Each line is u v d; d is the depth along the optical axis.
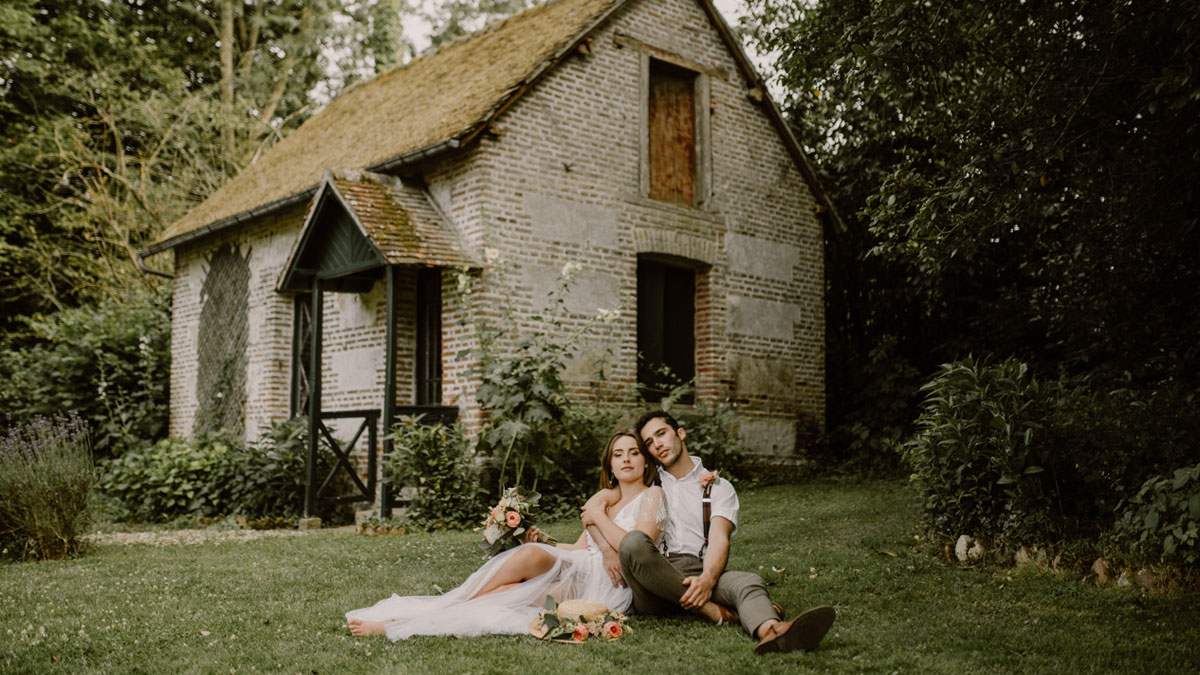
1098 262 7.97
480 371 9.56
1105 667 3.89
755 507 9.26
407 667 3.83
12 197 20.09
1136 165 6.72
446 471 9.35
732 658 3.92
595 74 11.38
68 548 7.52
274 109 24.02
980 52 7.20
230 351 13.61
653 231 11.73
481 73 12.02
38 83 20.98
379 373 11.38
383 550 7.37
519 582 4.72
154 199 20.47
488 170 10.27
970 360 6.41
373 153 11.57
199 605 5.23
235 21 24.56
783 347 13.06
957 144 7.06
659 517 4.67
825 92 12.58
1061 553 5.69
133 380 15.58
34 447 7.77
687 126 12.52
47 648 4.29
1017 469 5.86
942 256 6.85
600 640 4.27
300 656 4.07
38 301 21.14
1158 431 5.66
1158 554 5.27
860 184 13.66
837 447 13.82
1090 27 6.36
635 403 11.38
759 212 12.98
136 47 21.45
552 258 10.74
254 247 13.30
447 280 10.51
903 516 7.84
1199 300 7.85
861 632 4.43
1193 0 5.45
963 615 4.80
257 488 11.18
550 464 9.30
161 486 11.28
